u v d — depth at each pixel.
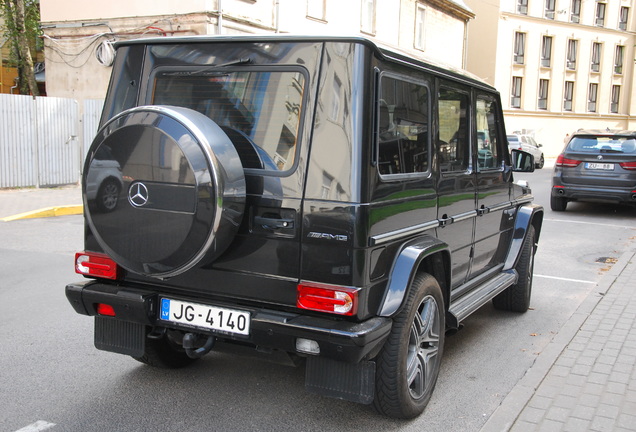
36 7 24.41
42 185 14.40
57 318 5.50
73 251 8.31
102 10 18.05
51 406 3.75
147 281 3.54
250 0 17.77
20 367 4.36
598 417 3.70
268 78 3.29
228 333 3.25
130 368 4.39
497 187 5.20
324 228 3.08
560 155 13.62
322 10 21.34
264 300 3.24
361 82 3.08
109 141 3.17
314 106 3.16
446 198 4.11
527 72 45.91
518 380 4.41
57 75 19.20
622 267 8.15
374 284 3.18
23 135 13.91
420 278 3.60
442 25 31.19
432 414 3.80
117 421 3.58
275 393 4.02
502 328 5.66
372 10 24.52
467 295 4.68
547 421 3.64
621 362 4.62
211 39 3.44
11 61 24.88
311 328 3.01
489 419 3.64
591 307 6.18
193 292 3.43
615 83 51.53
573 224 12.21
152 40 3.62
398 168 3.48
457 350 5.03
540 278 7.71
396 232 3.37
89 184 3.24
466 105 4.49
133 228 3.16
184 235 3.04
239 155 3.31
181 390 4.03
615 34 50.34
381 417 3.73
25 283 6.65
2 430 3.43
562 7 46.78
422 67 3.73
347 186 3.05
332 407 3.84
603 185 12.95
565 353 4.82
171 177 3.03
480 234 4.87
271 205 3.19
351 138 3.06
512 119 45.94
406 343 3.42
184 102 3.53
